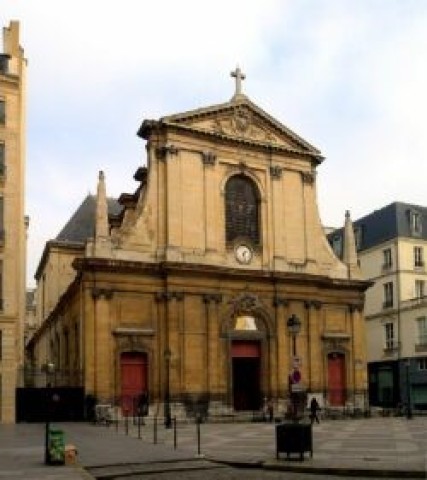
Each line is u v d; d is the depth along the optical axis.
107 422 32.47
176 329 36.31
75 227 54.84
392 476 15.22
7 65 37.97
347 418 38.19
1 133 36.75
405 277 50.66
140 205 37.53
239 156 40.50
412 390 48.81
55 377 40.28
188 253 37.59
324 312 41.62
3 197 36.22
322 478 15.18
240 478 15.23
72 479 14.16
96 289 35.09
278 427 18.02
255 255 40.03
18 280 37.88
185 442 23.22
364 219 55.78
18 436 25.34
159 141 38.50
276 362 39.09
